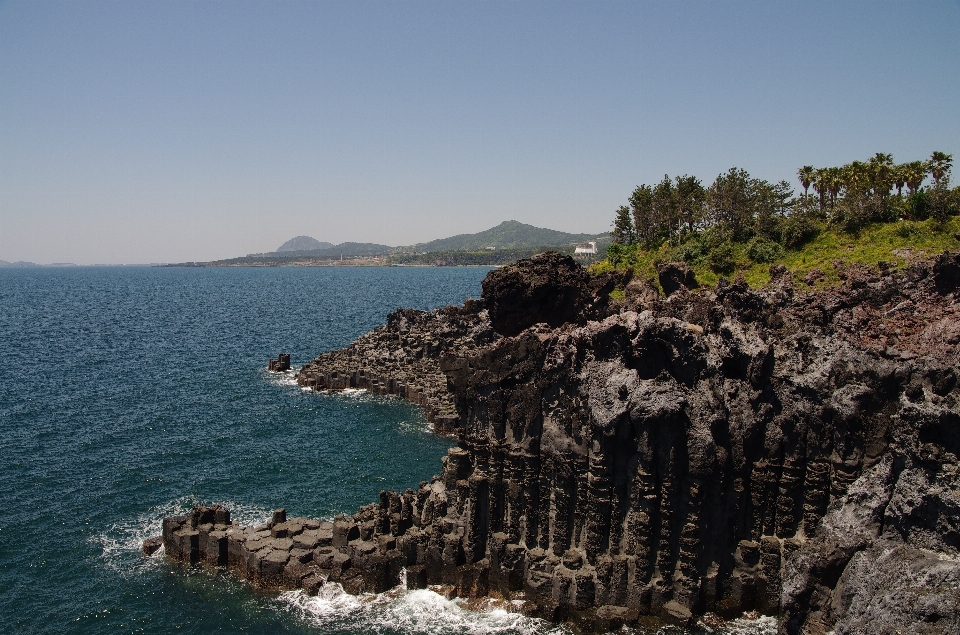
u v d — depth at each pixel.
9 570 48.50
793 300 54.84
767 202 93.56
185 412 88.94
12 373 114.06
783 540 40.41
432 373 100.94
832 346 41.09
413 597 44.16
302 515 57.50
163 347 146.50
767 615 40.19
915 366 38.28
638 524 39.50
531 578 41.84
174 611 43.94
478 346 103.88
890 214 80.25
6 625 42.47
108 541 52.75
